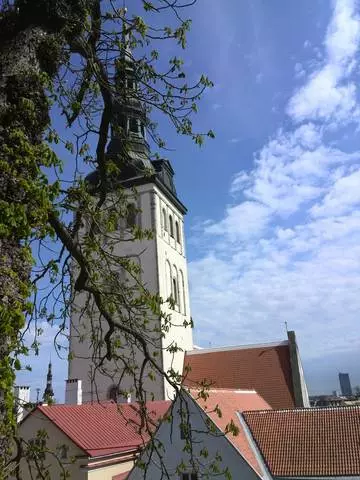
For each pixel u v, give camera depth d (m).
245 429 26.22
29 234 4.89
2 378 4.45
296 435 25.00
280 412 27.17
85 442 21.97
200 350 41.94
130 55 7.89
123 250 38.19
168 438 22.81
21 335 5.86
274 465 23.38
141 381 7.39
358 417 25.14
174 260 41.66
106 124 8.07
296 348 39.72
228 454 22.23
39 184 5.31
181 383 7.35
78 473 21.09
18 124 5.74
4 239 5.08
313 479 22.09
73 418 23.98
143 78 7.88
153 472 22.17
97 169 8.20
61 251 7.31
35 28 6.51
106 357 7.75
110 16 7.50
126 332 7.62
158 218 39.00
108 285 7.45
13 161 5.32
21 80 6.06
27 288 5.04
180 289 42.16
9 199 5.08
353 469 21.88
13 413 4.76
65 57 7.36
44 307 7.62
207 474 7.39
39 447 6.85
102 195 8.08
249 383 38.88
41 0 6.61
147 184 39.12
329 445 23.72
